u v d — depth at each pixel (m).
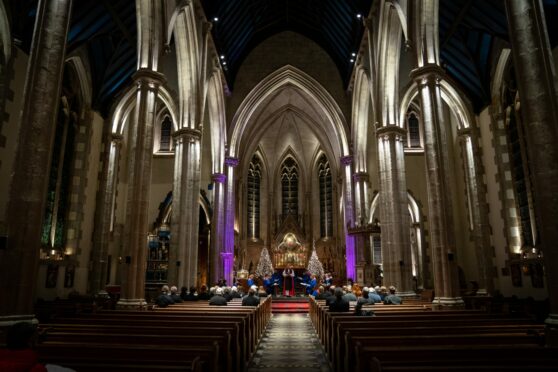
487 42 20.48
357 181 29.59
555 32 15.49
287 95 36.69
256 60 32.38
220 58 26.12
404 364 4.26
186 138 20.09
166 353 4.96
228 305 13.68
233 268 30.97
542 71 7.34
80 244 20.72
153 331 7.04
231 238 29.80
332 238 39.81
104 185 22.66
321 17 29.19
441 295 12.66
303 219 41.50
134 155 14.05
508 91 20.47
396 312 9.77
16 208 7.48
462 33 20.84
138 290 13.06
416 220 30.56
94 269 21.55
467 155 23.08
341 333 7.21
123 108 24.16
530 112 7.35
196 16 19.98
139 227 13.50
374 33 20.64
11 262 7.25
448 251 12.85
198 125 20.50
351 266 29.94
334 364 8.38
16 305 7.12
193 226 19.97
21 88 15.18
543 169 7.08
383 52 19.23
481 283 21.62
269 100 35.31
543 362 4.23
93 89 22.11
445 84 23.47
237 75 32.09
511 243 19.95
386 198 19.25
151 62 14.80
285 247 39.91
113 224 27.27
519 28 7.68
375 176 31.00
